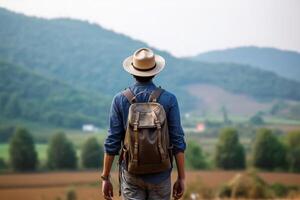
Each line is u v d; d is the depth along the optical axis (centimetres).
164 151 940
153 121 936
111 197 995
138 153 934
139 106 952
